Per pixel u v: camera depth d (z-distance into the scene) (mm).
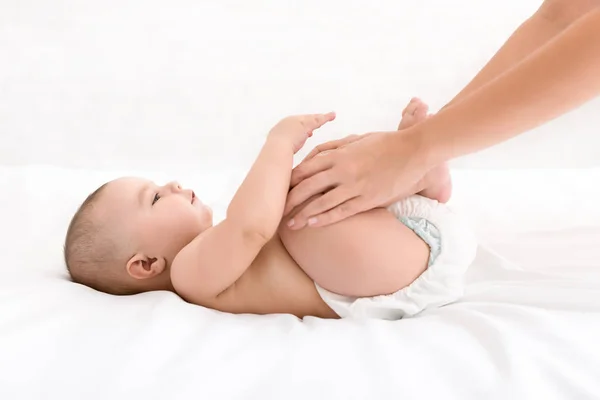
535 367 721
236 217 914
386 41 1863
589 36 715
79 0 1837
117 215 1061
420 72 1852
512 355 729
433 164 875
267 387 690
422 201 999
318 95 1834
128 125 1801
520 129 809
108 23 1846
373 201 915
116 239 1054
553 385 696
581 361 744
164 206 1077
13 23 1829
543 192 1459
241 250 926
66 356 735
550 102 765
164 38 1851
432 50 1861
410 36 1866
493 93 801
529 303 977
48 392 679
